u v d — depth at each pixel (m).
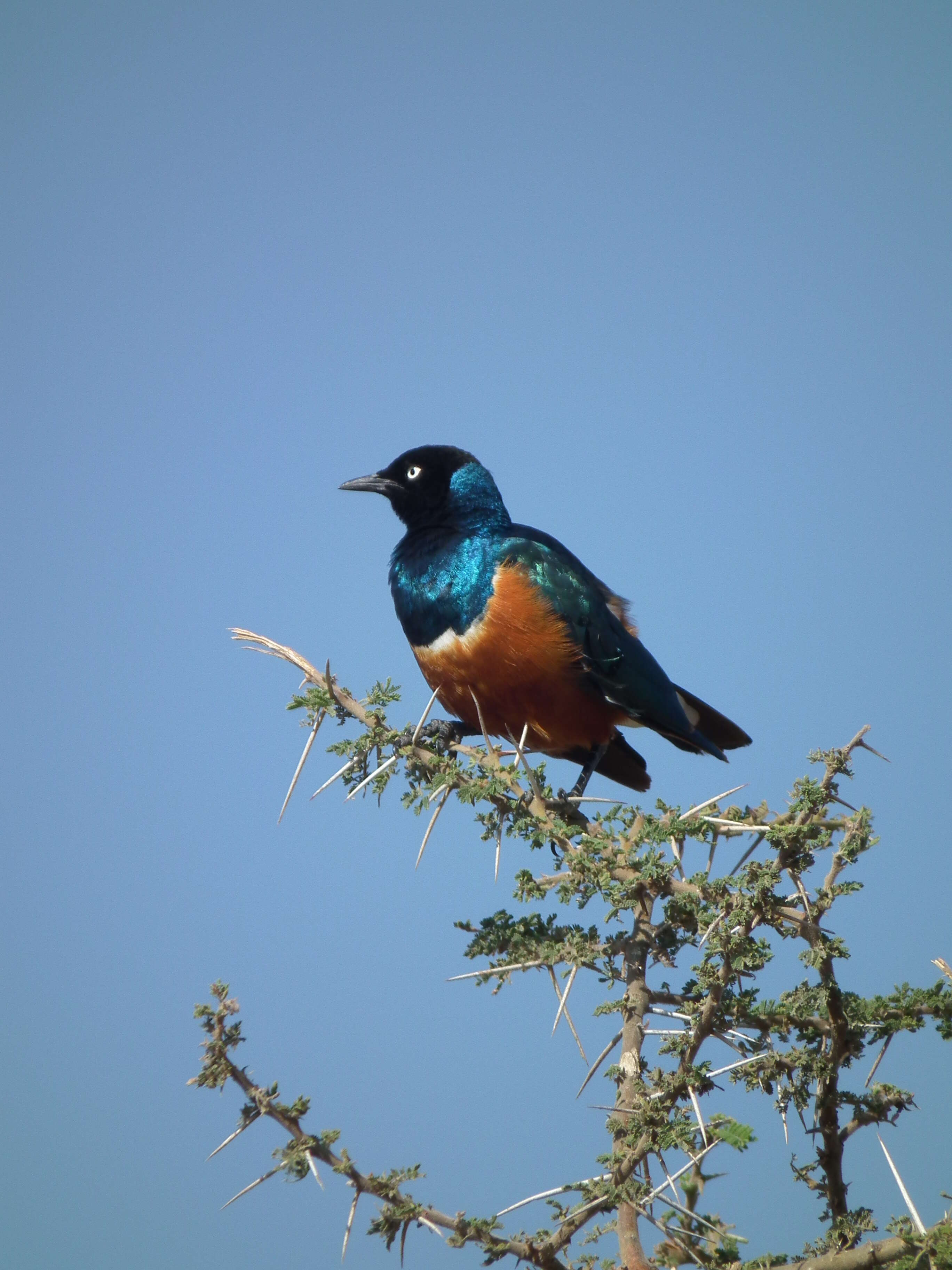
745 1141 6.56
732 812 8.76
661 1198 6.58
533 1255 6.50
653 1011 7.75
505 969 8.13
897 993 7.78
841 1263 6.68
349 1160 6.49
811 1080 7.79
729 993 7.91
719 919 7.80
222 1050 6.52
